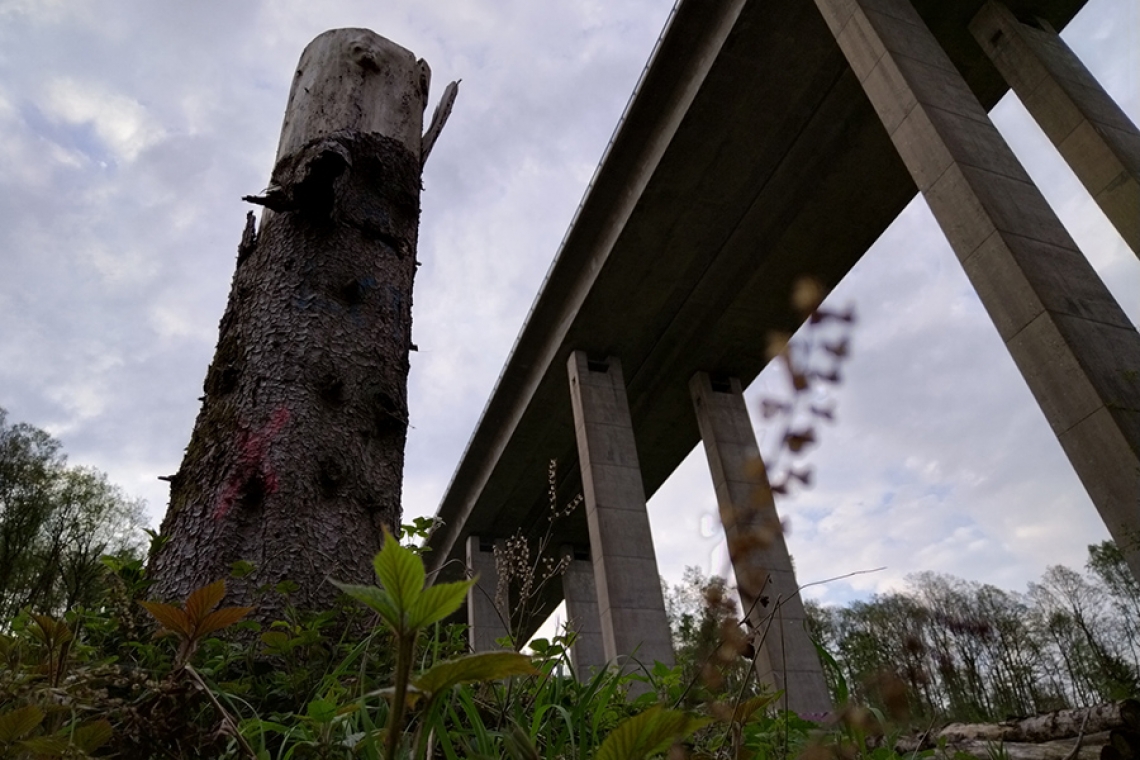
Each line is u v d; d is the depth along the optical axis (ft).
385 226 12.19
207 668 5.94
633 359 70.08
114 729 3.97
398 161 13.21
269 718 5.56
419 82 15.16
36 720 3.14
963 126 35.01
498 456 81.87
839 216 57.16
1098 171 39.96
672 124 51.83
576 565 96.07
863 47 39.37
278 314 10.38
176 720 4.32
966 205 32.22
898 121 36.50
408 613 1.87
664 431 80.53
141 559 7.07
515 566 6.63
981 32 47.09
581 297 64.08
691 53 50.29
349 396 9.97
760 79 48.60
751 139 52.01
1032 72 43.70
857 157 53.21
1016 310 29.63
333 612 6.36
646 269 60.95
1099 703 7.06
